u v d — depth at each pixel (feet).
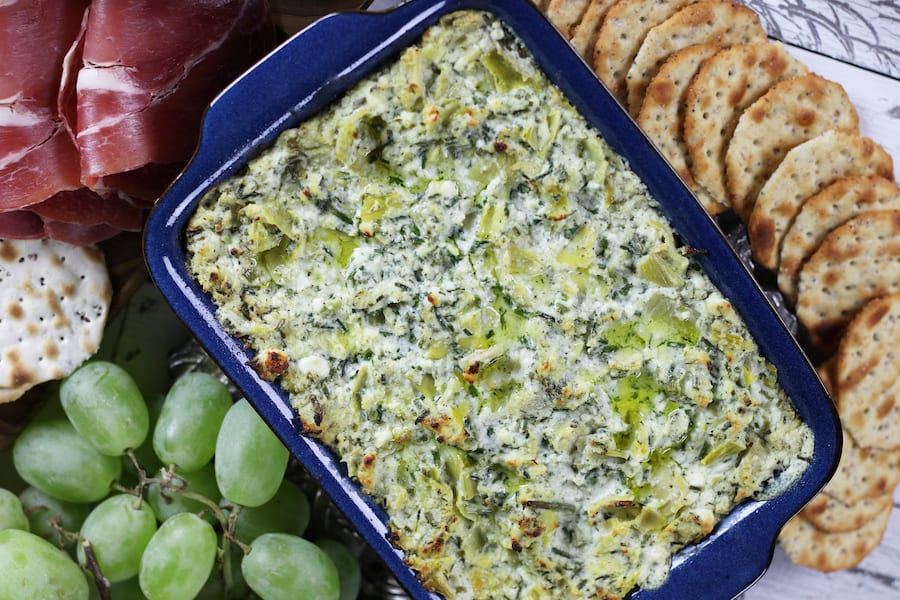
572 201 1.36
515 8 1.34
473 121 1.34
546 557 1.38
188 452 1.49
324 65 1.34
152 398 1.60
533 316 1.37
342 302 1.37
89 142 1.47
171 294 1.37
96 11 1.46
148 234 1.36
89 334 1.58
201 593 1.56
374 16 1.33
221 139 1.34
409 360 1.37
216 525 1.57
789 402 1.40
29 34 1.49
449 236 1.36
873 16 1.64
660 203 1.38
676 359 1.38
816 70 1.64
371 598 1.62
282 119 1.35
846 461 1.62
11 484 1.60
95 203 1.55
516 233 1.36
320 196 1.36
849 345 1.59
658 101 1.57
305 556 1.47
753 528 1.40
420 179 1.37
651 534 1.39
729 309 1.38
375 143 1.36
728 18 1.59
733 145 1.57
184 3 1.48
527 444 1.37
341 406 1.38
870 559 1.65
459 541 1.39
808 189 1.59
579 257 1.37
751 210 1.60
